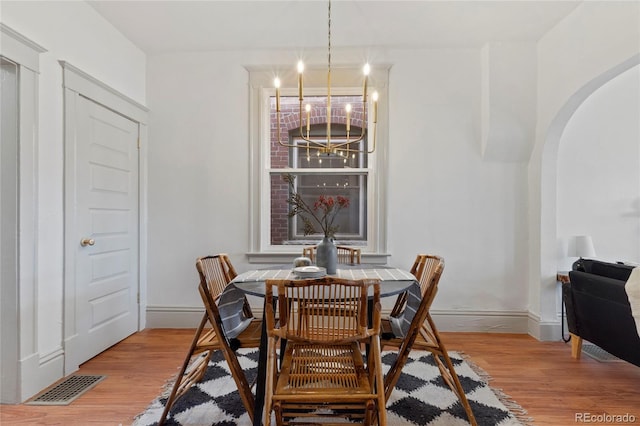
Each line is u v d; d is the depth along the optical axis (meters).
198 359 2.52
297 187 3.36
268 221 3.33
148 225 3.24
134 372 2.33
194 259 3.24
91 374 2.30
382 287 1.73
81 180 2.44
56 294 2.23
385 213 3.17
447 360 1.76
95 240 2.58
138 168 3.12
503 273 3.14
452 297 3.16
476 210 3.15
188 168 3.25
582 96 2.58
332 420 1.76
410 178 3.17
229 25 2.81
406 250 3.17
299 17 2.70
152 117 3.25
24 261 2.00
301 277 1.82
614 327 2.07
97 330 2.60
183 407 1.89
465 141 3.15
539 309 2.96
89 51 2.54
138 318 3.12
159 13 2.64
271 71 3.23
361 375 1.44
